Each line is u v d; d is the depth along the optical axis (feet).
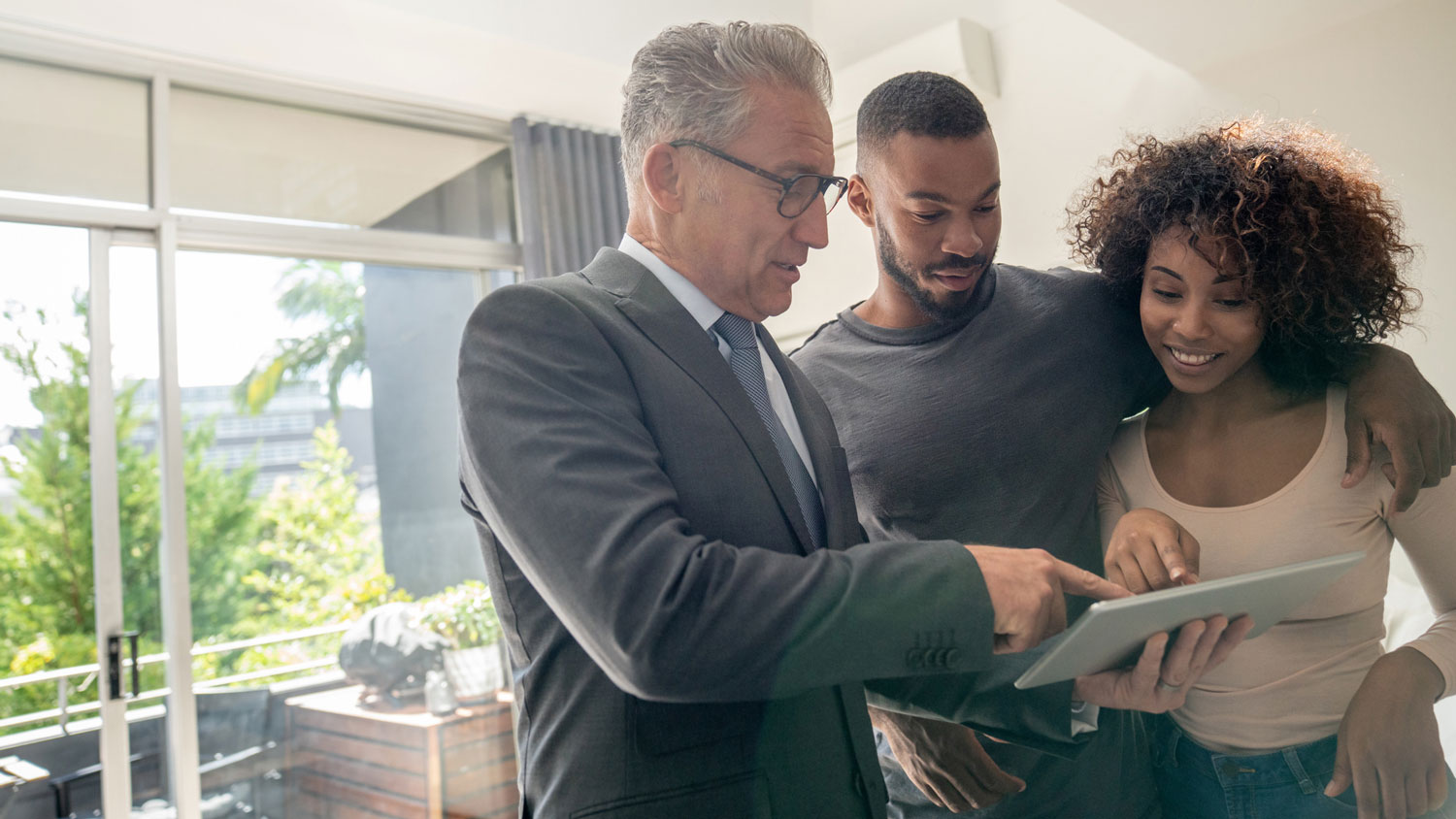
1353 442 3.33
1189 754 3.71
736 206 3.00
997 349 4.21
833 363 4.69
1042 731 3.24
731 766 2.61
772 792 2.64
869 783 2.86
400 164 11.65
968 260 4.04
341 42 10.03
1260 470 3.59
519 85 11.39
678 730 2.57
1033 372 4.14
